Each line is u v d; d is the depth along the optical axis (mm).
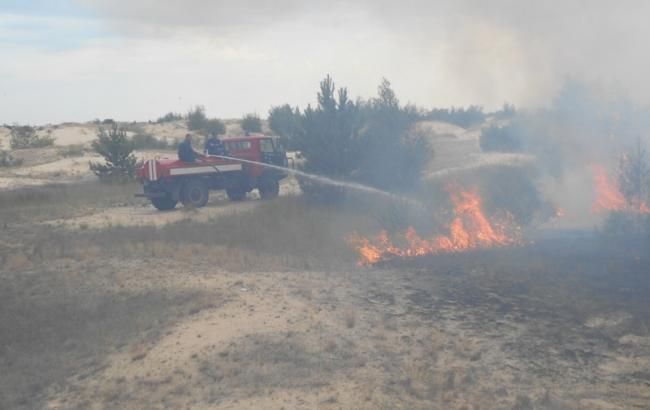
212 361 7676
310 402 6555
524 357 7535
